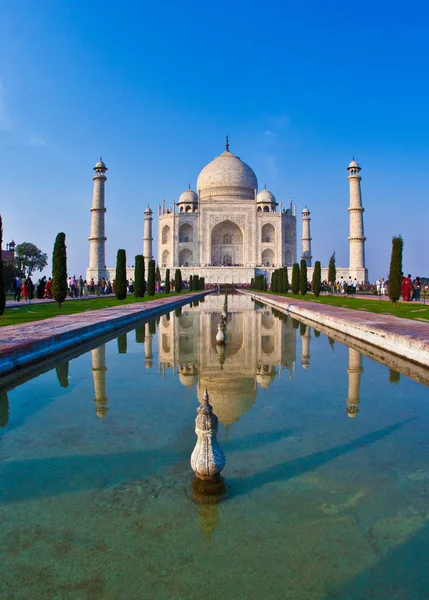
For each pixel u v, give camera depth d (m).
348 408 7.80
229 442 6.21
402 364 11.70
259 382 9.71
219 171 94.12
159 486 4.98
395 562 3.70
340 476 5.19
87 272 76.81
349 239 75.00
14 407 7.89
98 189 76.12
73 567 3.66
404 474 5.25
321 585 3.43
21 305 31.12
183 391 8.97
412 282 38.66
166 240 91.25
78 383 9.62
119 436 6.46
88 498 4.73
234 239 93.81
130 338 16.69
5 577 3.55
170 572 3.59
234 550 3.86
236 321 23.08
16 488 4.95
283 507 4.52
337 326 18.73
